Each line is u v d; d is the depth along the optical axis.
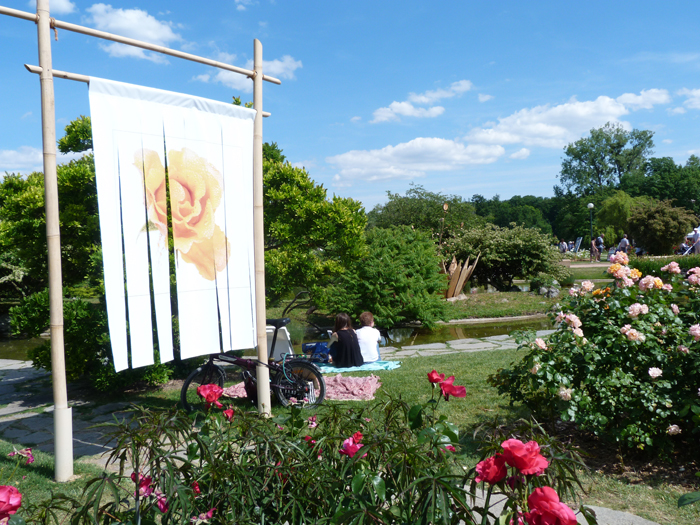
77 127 8.22
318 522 2.05
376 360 8.63
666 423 4.05
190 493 2.05
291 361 6.33
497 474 1.81
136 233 4.35
